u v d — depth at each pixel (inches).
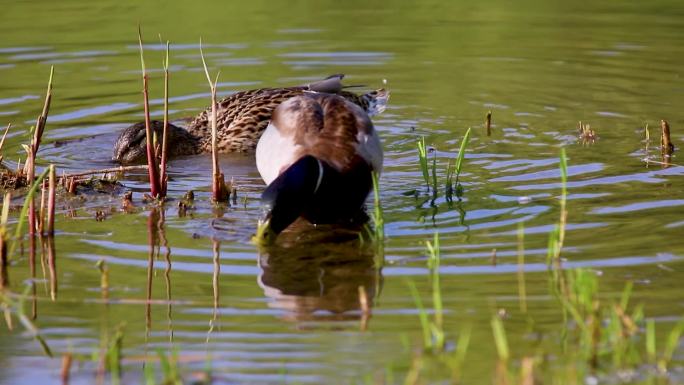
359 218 478.9
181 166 609.6
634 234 442.6
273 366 327.9
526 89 720.3
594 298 370.0
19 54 801.6
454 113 676.7
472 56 803.4
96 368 332.8
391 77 757.3
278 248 439.5
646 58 780.6
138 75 764.0
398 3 969.5
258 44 831.1
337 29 877.8
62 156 610.5
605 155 574.6
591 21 892.0
